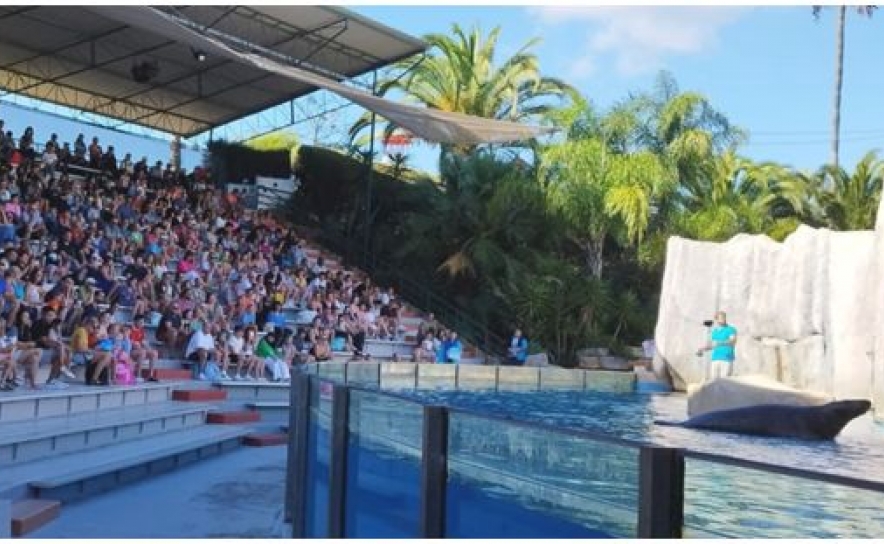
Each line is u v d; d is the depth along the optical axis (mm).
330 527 5816
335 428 5836
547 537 4035
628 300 25188
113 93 25312
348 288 22953
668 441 9547
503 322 25203
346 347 19922
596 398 15148
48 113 24688
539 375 16047
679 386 18078
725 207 28078
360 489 5566
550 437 4051
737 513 3355
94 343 13867
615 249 27531
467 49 32375
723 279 17891
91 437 11023
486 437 4430
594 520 3785
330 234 26984
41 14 19906
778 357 16688
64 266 16344
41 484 8641
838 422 10109
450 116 19750
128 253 18703
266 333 18078
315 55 23125
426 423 4750
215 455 12289
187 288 17844
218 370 16578
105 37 21359
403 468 5031
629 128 27609
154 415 12750
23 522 7355
